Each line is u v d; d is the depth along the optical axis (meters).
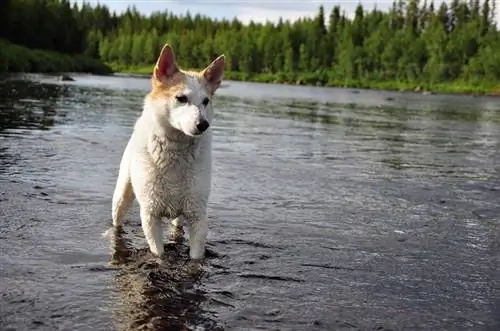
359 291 1.88
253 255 2.13
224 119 7.14
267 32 43.25
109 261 2.01
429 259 2.18
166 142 1.95
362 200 2.99
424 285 1.95
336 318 1.70
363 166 4.05
